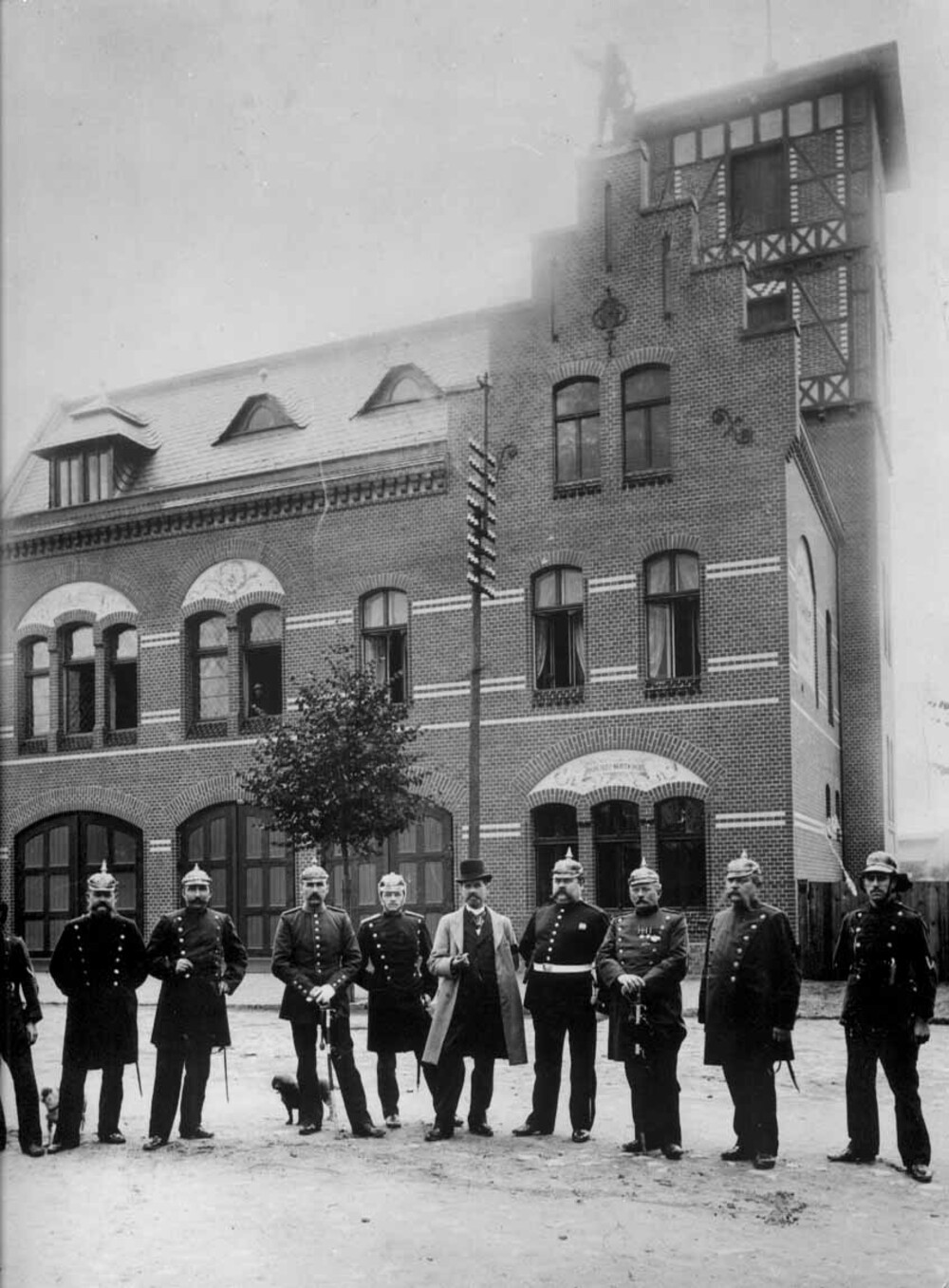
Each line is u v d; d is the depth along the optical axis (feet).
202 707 91.40
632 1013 31.19
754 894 31.30
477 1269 22.21
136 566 93.71
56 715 95.66
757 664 73.41
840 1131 34.14
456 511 82.84
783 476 74.08
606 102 86.02
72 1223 24.75
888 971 29.58
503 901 78.38
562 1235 24.23
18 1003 31.22
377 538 85.20
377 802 65.36
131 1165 30.01
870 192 96.02
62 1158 30.81
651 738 75.51
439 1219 25.35
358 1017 59.47
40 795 95.45
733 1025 30.42
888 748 104.01
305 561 87.45
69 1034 32.48
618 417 78.84
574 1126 32.73
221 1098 39.63
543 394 80.94
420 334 97.19
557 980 33.19
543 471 80.33
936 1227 24.79
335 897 84.58
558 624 79.66
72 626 96.27
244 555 89.66
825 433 96.17
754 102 97.55
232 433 97.60
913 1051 29.27
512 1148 31.81
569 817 77.71
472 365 92.68
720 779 73.61
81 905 93.30
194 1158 30.78
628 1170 29.45
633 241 79.46
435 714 81.92
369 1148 31.96
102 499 94.73
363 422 92.58
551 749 78.02
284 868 86.84
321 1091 35.58
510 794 78.89
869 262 95.50
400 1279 21.66
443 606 82.48
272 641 89.30
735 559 74.64
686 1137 33.50
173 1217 25.39
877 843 94.12
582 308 80.53
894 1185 28.09
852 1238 24.07
